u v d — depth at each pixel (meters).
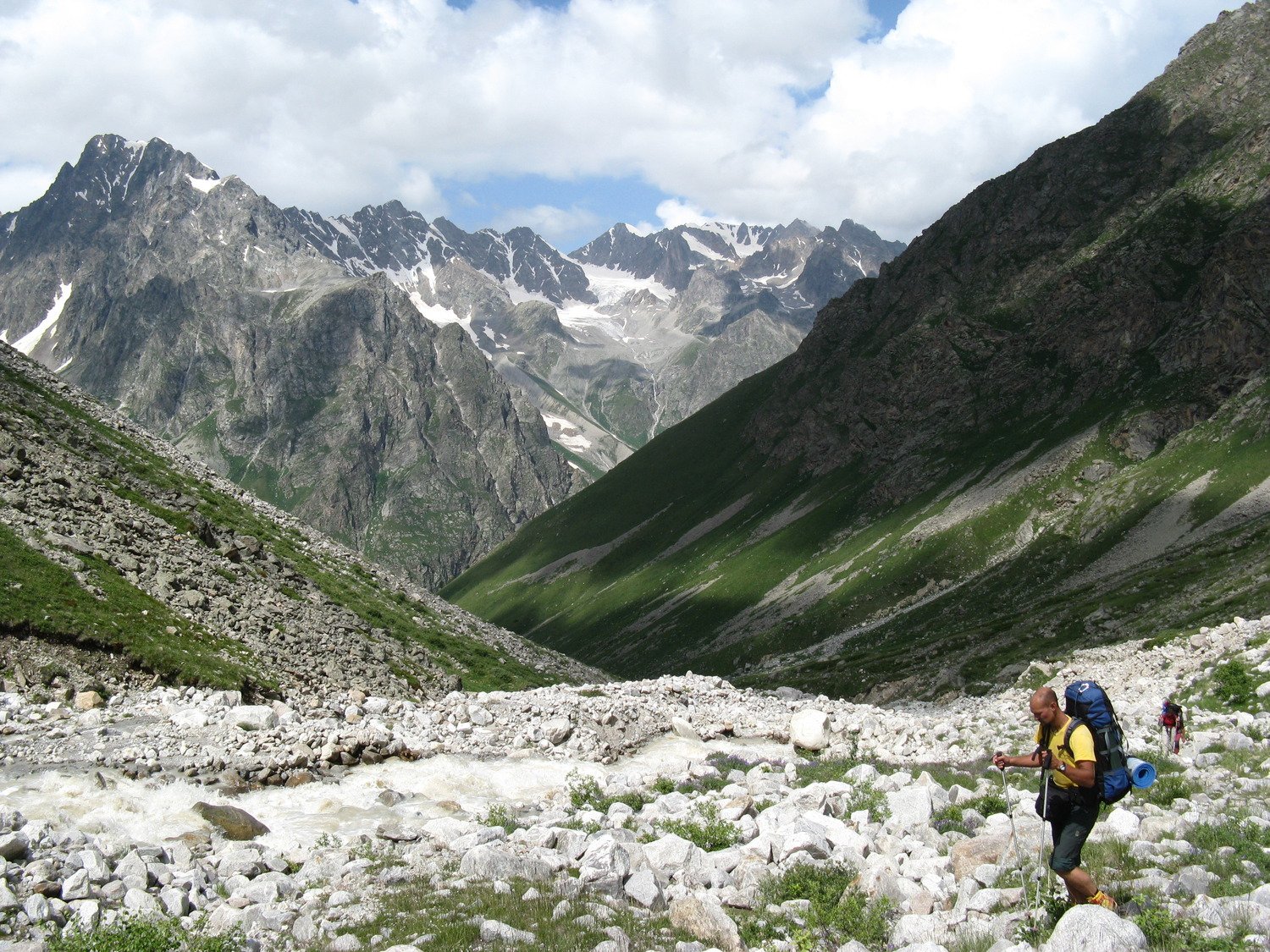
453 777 30.56
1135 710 42.34
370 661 55.00
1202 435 182.00
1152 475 177.25
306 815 25.52
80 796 24.00
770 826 21.05
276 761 28.91
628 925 14.69
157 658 38.75
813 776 30.34
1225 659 44.47
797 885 16.34
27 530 44.62
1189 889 14.38
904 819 21.20
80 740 28.62
